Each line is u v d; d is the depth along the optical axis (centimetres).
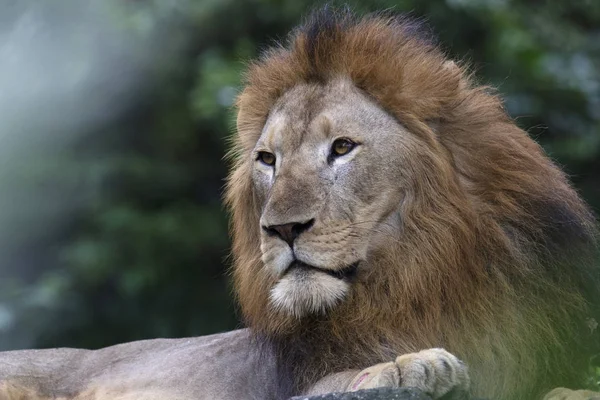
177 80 2584
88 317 2383
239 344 1223
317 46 1112
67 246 2480
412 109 1083
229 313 2434
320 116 1073
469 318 1054
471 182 1092
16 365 1328
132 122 2606
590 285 1118
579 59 2630
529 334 1063
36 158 2534
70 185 2506
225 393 1192
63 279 2366
